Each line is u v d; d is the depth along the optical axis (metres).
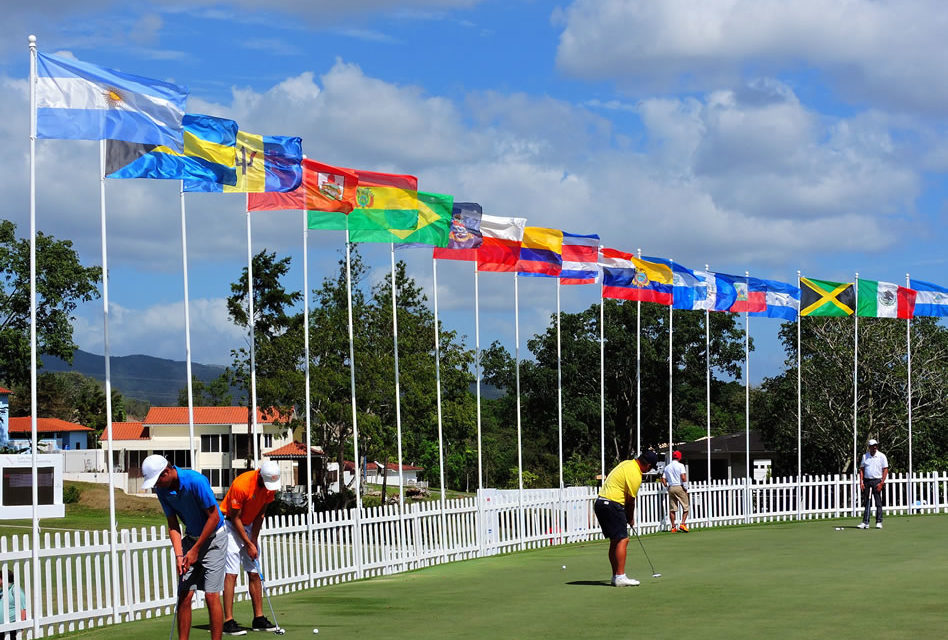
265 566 15.97
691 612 12.26
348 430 49.81
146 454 77.75
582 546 23.39
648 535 25.00
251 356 18.05
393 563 19.02
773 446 51.28
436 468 83.94
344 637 11.30
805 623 11.27
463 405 51.62
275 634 11.64
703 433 81.31
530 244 25.77
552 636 10.90
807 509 29.61
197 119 16.92
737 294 30.27
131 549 13.95
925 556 18.48
